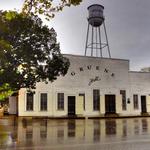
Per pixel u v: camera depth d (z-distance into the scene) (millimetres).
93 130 23562
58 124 30328
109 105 42719
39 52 32031
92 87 41688
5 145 15203
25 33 30219
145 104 46375
